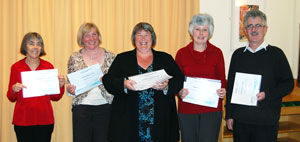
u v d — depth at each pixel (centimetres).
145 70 217
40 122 239
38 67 246
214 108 239
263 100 217
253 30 216
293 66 379
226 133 315
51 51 315
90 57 260
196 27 234
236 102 220
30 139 241
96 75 245
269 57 217
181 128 247
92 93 254
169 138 220
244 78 221
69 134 320
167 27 337
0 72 302
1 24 298
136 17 327
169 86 215
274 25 374
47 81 237
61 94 255
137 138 210
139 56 226
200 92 234
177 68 230
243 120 223
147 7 333
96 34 255
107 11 322
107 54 263
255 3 362
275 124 218
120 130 212
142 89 199
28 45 233
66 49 311
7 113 306
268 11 370
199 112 238
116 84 208
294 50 378
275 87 220
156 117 212
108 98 256
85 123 253
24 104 237
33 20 301
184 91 234
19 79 238
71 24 313
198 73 239
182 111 244
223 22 359
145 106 213
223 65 246
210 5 354
